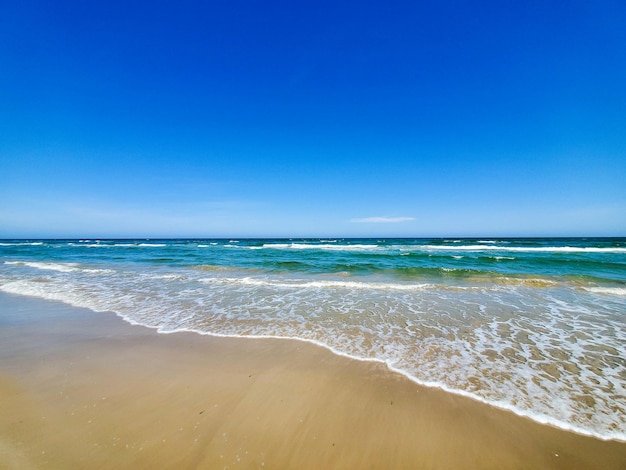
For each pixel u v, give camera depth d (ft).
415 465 8.79
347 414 10.99
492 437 9.82
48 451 9.04
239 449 9.23
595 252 88.79
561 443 9.52
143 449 9.14
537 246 123.44
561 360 15.61
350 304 28.07
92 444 9.34
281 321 22.65
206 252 103.86
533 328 21.04
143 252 105.50
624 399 11.92
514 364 15.12
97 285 37.93
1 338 19.02
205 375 13.92
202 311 25.54
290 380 13.46
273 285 38.01
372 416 10.87
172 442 9.45
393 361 15.48
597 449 9.24
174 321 22.67
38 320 22.94
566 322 22.50
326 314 24.61
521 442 9.58
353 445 9.50
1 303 28.48
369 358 15.85
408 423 10.50
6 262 69.10
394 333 19.93
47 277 44.80
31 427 10.12
